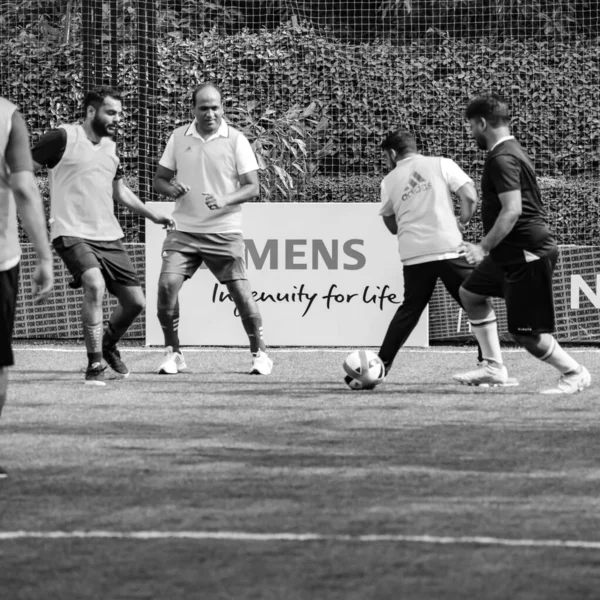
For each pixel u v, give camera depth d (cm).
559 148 4466
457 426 2288
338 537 1462
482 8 4494
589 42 4462
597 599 1241
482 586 1279
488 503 1639
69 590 1268
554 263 2697
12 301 1781
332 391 2798
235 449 2041
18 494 1691
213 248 3120
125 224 3884
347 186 4453
